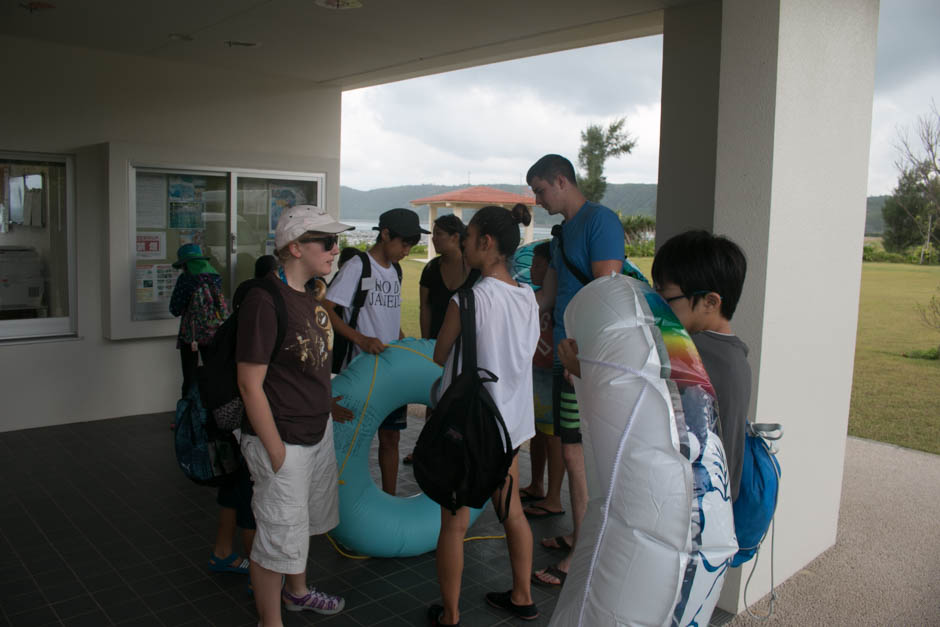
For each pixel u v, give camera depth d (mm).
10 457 4840
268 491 2520
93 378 5746
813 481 3531
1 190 5312
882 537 3980
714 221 3090
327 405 2652
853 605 3180
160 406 6098
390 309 3732
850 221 3490
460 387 2559
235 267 6297
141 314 5785
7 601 3000
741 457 1850
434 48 5336
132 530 3744
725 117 3029
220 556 3262
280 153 6590
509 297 2645
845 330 3576
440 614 2887
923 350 11648
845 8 3260
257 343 2369
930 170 14156
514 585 2965
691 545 1430
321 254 2555
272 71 6246
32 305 5527
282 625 2768
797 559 3518
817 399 3438
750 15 2922
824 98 3170
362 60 5773
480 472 2537
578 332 1649
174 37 5113
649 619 1389
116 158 5488
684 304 1900
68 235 5578
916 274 18516
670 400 1428
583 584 1482
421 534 3447
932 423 7098
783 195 2971
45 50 5293
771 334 3016
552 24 4660
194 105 6047
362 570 3395
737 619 3045
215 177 6145
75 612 2926
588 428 1552
